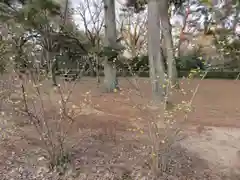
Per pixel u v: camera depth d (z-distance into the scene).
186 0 11.42
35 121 3.32
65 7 10.71
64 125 3.56
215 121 4.99
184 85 5.96
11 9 8.21
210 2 7.02
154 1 6.12
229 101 7.57
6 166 3.04
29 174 2.90
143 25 14.59
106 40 10.37
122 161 3.14
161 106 3.35
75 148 3.45
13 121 4.03
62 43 10.65
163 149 2.95
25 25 7.71
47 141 3.09
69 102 4.19
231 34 6.03
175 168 3.01
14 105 3.69
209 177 2.84
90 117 4.71
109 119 4.73
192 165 3.10
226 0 7.04
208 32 6.41
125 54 6.12
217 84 12.68
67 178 2.83
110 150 3.44
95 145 3.59
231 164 3.17
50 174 2.91
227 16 7.09
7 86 4.17
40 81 3.63
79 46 11.54
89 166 3.04
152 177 2.80
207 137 4.04
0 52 4.39
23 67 3.72
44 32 9.36
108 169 2.98
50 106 3.64
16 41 5.03
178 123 3.46
